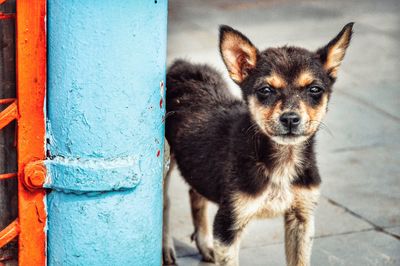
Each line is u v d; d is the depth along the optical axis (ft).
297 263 4.65
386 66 8.55
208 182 4.81
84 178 3.69
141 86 3.70
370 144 6.70
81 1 3.55
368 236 5.33
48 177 3.72
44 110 3.67
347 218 5.55
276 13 10.24
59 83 3.63
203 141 4.87
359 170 6.24
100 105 3.66
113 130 3.69
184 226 5.50
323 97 4.54
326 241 5.26
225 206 4.55
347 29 4.59
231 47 4.69
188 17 9.91
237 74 4.73
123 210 3.80
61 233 3.80
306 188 4.56
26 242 3.79
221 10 10.30
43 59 3.62
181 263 5.09
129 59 3.65
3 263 3.89
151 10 3.65
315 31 9.55
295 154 4.51
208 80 5.24
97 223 3.78
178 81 5.23
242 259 5.07
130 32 3.62
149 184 3.85
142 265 3.92
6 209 3.84
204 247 5.11
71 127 3.67
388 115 7.31
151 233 3.92
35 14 3.56
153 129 3.81
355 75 8.26
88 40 3.59
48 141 3.70
